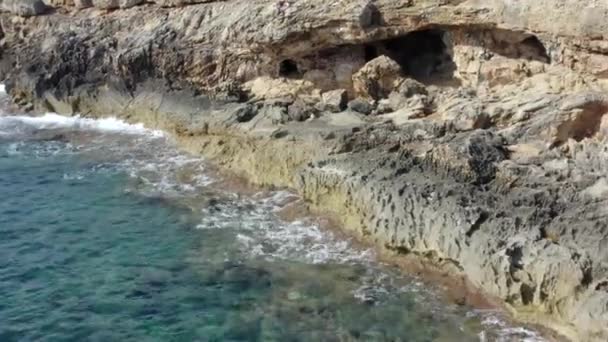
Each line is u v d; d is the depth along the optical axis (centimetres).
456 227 2262
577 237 2072
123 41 3947
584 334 1886
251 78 3528
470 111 2788
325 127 3008
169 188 3080
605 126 2556
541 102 2709
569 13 2573
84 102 4012
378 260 2428
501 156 2533
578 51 2648
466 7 2909
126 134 3722
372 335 2038
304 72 3431
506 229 2189
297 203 2834
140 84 3838
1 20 4716
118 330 2098
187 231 2695
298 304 2206
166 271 2417
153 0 4006
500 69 2998
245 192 2995
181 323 2130
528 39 2934
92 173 3288
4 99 4409
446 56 3316
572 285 1950
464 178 2480
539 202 2266
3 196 3052
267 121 3189
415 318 2103
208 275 2384
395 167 2622
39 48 4309
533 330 2012
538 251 2069
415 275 2325
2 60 4662
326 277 2342
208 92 3584
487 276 2131
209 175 3177
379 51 3353
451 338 2002
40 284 2348
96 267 2455
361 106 3175
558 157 2498
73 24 4275
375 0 3127
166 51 3722
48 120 4034
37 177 3259
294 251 2514
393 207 2452
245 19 3434
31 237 2678
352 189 2598
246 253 2514
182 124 3519
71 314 2180
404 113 3047
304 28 3212
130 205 2936
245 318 2148
